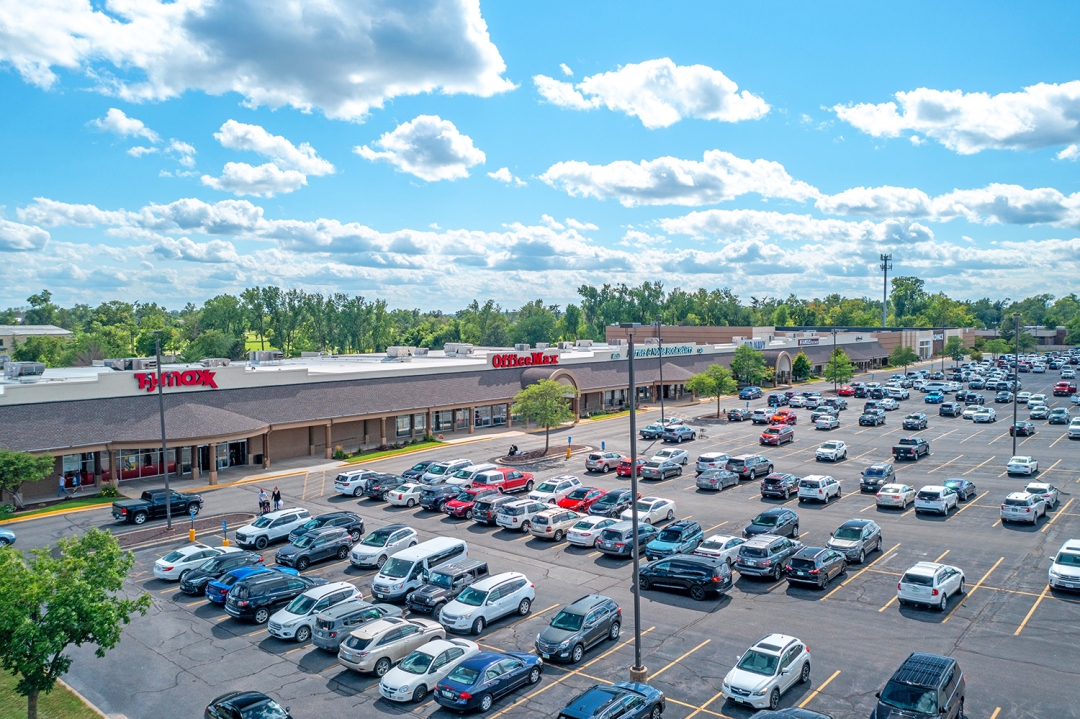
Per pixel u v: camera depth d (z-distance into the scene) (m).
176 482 56.94
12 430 49.03
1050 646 26.48
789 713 19.50
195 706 23.28
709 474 53.62
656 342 119.44
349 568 37.34
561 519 42.28
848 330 193.50
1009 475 56.38
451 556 34.72
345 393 68.50
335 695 23.88
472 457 66.50
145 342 162.12
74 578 20.55
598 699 20.36
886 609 30.47
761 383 124.50
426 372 77.31
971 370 144.88
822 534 41.50
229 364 65.94
